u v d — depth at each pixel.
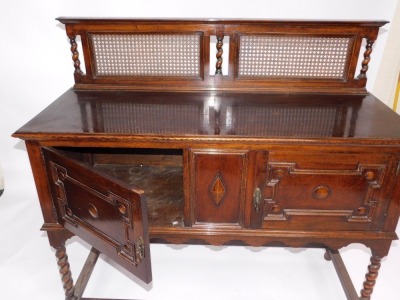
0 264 1.81
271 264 1.86
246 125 1.22
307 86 1.54
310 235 1.31
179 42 1.50
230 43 1.47
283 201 1.25
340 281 1.69
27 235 1.99
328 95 1.52
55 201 1.33
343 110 1.36
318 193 1.23
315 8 1.69
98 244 1.27
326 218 1.28
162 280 1.76
